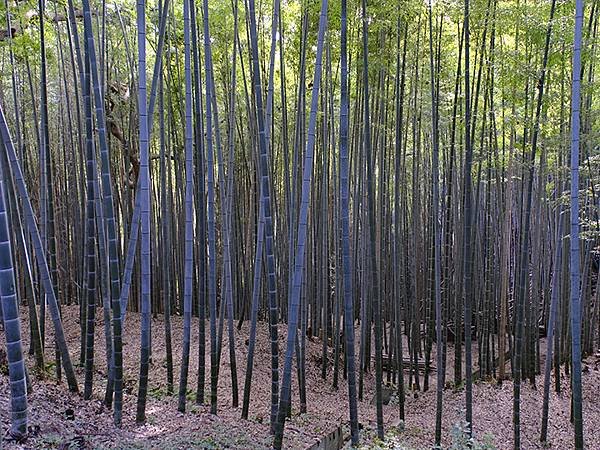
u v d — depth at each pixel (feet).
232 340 21.50
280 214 33.37
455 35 27.58
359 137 28.37
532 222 35.96
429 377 31.04
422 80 27.20
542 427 23.07
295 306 15.84
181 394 18.81
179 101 30.32
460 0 23.31
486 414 25.48
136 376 23.82
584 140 25.09
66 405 16.66
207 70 19.21
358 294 35.81
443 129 33.14
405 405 26.81
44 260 17.46
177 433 16.14
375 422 23.61
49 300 17.66
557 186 29.86
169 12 27.30
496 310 36.17
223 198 21.81
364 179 31.01
